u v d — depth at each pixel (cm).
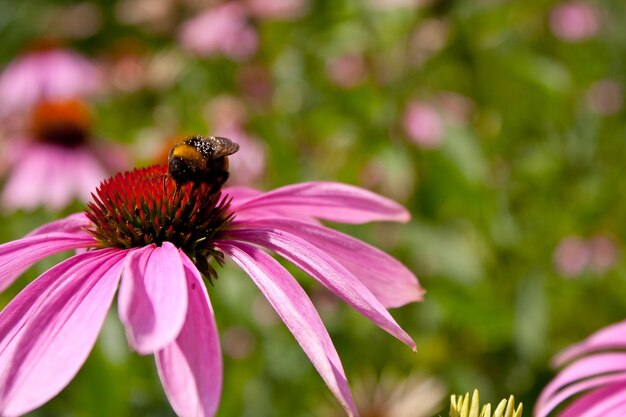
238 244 43
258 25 77
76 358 39
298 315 41
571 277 66
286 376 59
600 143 78
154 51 102
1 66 122
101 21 127
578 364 46
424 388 57
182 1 89
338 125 68
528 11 87
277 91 74
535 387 58
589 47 90
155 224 44
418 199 64
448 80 79
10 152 69
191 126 68
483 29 72
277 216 46
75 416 55
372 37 69
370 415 55
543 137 75
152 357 58
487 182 64
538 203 70
